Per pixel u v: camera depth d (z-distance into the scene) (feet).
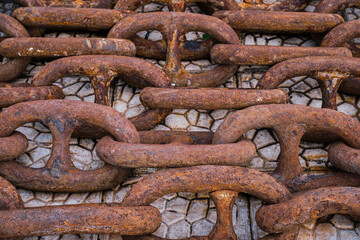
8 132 3.42
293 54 3.86
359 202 3.09
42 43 3.79
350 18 4.48
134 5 4.21
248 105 3.60
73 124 3.45
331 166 3.66
